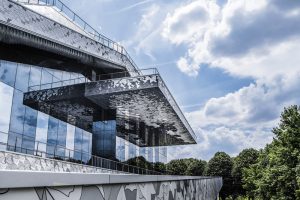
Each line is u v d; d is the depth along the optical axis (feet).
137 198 21.89
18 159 53.72
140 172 116.26
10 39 73.20
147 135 134.92
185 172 272.92
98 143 99.40
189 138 167.73
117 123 105.09
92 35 97.96
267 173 114.42
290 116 106.32
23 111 76.64
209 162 251.60
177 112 111.86
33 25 72.95
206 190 86.99
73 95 87.51
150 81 82.74
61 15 88.22
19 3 69.56
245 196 193.36
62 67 94.43
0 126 68.49
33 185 11.28
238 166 232.12
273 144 119.03
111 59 101.55
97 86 87.25
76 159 78.54
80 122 98.84
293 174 97.40
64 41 82.28
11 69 74.90
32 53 82.69
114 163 95.66
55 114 88.89
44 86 85.25
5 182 10.07
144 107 101.40
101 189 16.53
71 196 13.80
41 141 81.97
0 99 69.87
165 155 162.61
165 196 29.68
